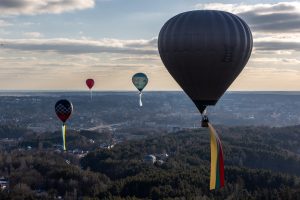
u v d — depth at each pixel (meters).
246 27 72.75
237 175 164.88
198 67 72.44
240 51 71.75
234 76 74.56
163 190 144.75
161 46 74.31
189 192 143.12
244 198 142.00
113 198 142.62
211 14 71.44
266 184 162.00
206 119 77.25
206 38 70.38
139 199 137.50
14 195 158.50
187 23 71.12
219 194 146.25
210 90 75.06
